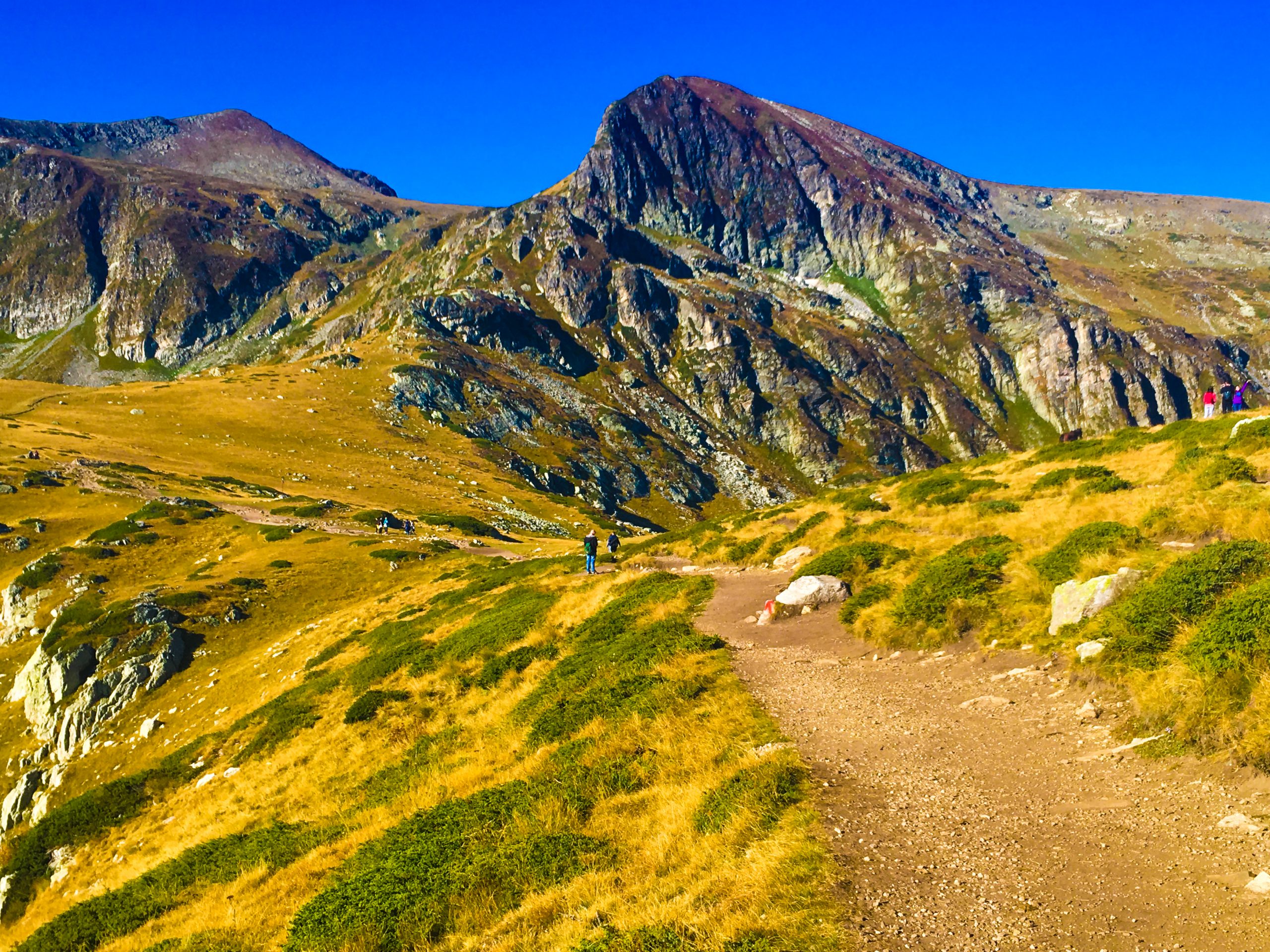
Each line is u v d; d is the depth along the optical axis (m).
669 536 43.31
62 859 27.42
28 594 57.84
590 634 24.41
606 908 9.26
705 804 11.15
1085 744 10.72
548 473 181.00
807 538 29.84
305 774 23.44
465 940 9.76
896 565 21.91
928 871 8.31
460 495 126.31
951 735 12.08
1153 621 12.00
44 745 44.81
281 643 46.12
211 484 94.88
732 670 17.45
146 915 15.95
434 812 14.19
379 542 66.19
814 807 10.17
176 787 29.70
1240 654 9.62
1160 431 30.75
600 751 14.80
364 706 26.19
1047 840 8.51
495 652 27.23
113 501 78.38
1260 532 15.18
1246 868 7.16
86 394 154.12
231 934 12.49
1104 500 21.61
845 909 7.83
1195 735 9.48
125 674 45.12
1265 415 25.12
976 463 37.81
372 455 143.00
